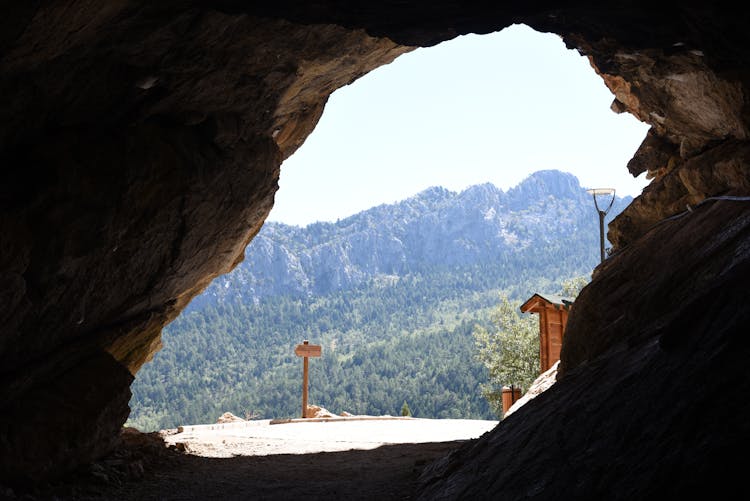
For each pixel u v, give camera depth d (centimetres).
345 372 18612
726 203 764
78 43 621
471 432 1489
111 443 880
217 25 714
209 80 833
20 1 505
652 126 1084
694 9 589
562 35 834
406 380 17012
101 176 762
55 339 827
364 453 1098
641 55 786
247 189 1104
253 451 1131
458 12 650
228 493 756
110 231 810
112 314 949
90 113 753
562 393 619
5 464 701
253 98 945
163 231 940
